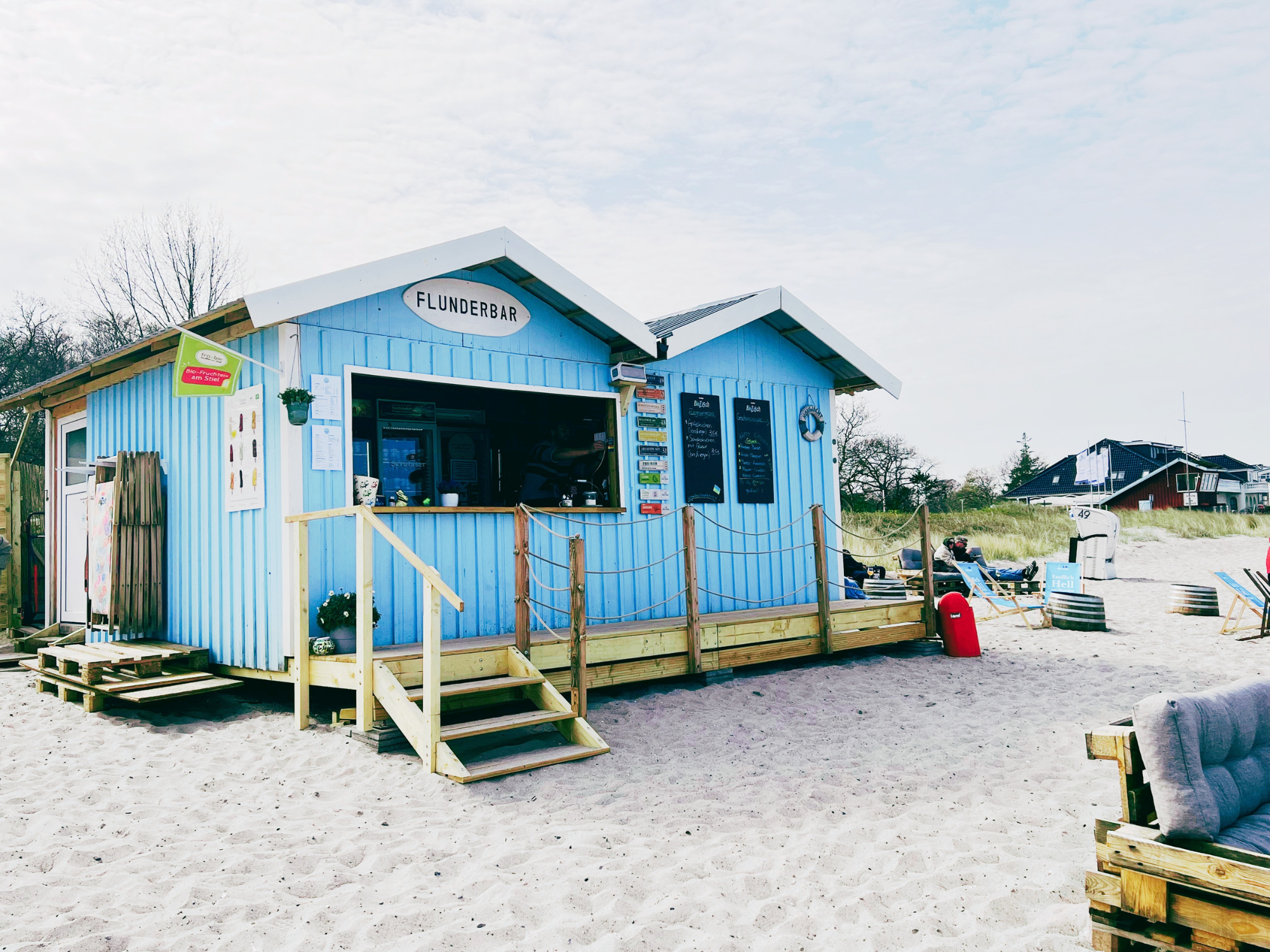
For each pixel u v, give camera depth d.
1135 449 59.59
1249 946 2.71
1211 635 10.93
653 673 7.71
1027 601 15.01
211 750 6.07
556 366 8.48
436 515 7.47
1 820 4.74
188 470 8.22
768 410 10.30
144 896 3.79
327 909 3.66
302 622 6.43
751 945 3.36
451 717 6.74
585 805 4.92
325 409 6.93
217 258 25.80
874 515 32.06
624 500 8.82
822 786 5.22
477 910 3.64
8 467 11.81
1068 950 3.21
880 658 9.45
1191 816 2.86
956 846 4.27
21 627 11.66
